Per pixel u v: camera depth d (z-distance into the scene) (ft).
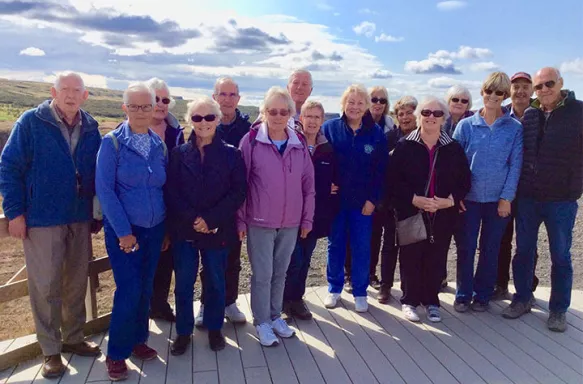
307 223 11.23
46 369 9.44
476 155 12.21
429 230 12.02
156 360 10.26
